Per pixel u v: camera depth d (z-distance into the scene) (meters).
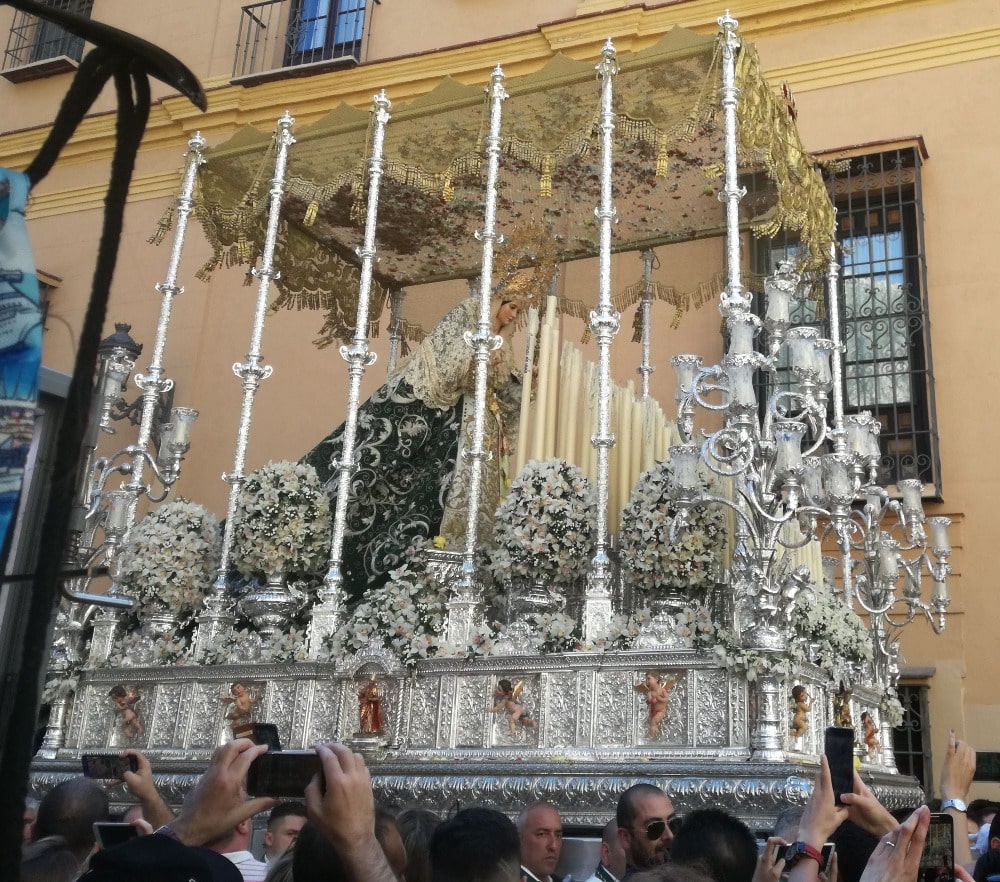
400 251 10.95
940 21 12.48
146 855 2.02
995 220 11.49
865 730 7.52
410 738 6.64
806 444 10.96
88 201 16.05
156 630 8.16
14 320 1.68
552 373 8.25
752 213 9.75
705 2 13.48
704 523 6.84
